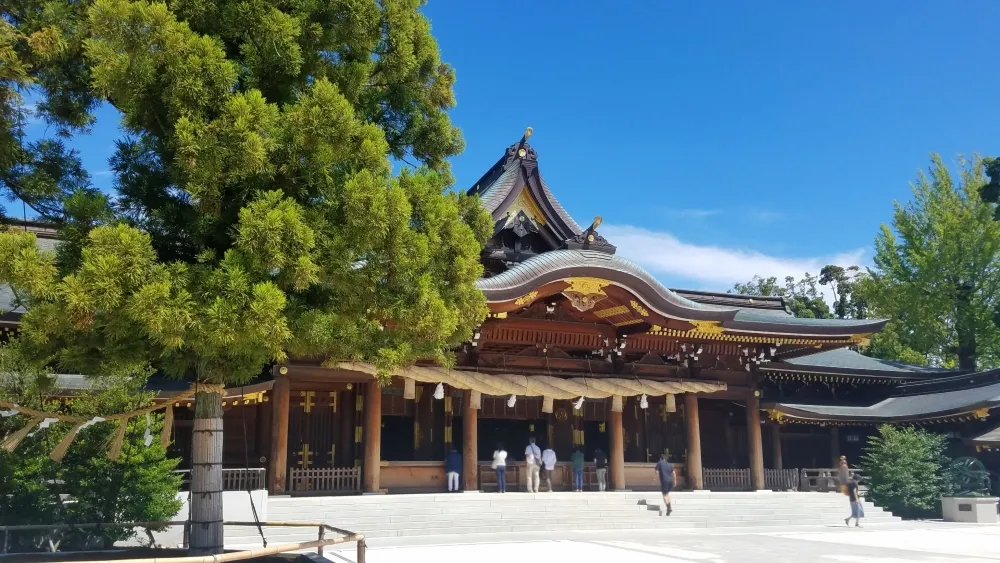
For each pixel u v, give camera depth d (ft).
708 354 103.65
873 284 159.84
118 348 30.09
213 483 34.12
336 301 32.17
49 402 49.73
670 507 81.15
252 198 30.25
